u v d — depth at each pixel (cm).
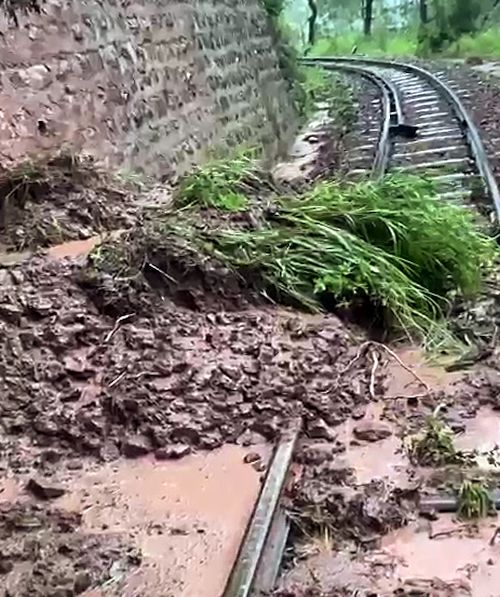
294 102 1756
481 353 520
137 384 445
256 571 321
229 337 490
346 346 509
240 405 439
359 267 560
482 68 2320
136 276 516
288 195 689
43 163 686
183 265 526
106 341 479
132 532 361
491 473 391
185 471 405
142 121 887
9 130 666
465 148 1198
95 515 374
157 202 700
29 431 430
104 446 423
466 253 614
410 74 2333
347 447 421
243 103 1311
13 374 454
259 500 362
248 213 604
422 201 643
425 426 436
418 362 519
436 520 362
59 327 480
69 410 436
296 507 367
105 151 788
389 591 319
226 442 425
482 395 470
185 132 1009
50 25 737
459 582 322
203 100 1108
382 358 517
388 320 550
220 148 1124
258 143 1327
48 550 347
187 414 432
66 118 741
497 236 751
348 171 1095
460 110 1472
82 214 643
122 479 402
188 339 486
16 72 682
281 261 554
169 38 1023
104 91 814
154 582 329
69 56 761
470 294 613
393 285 558
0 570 337
